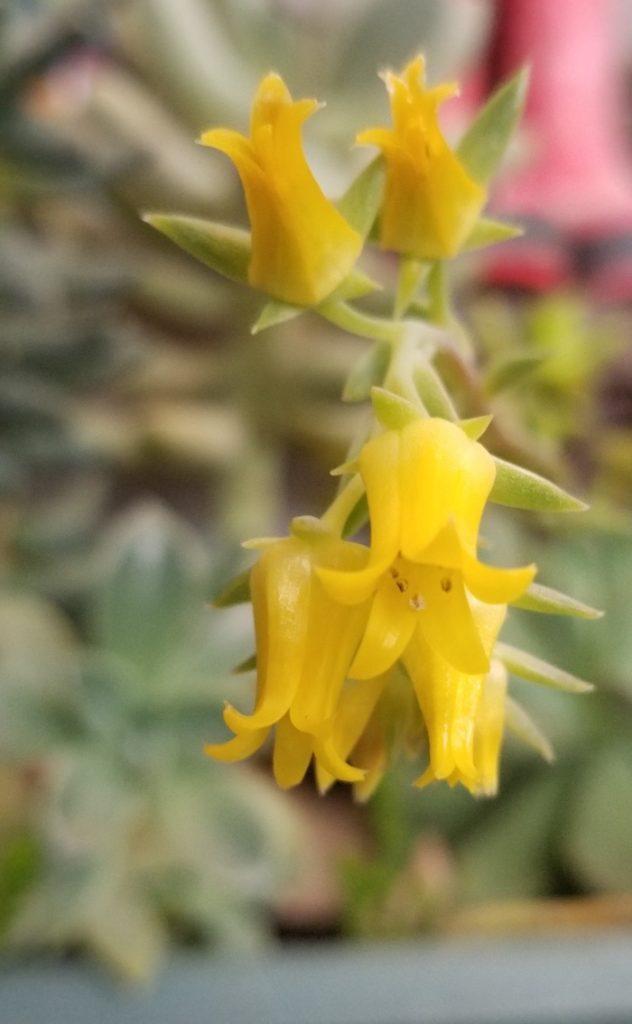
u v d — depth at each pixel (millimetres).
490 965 131
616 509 184
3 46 138
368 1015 126
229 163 176
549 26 210
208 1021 126
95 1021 125
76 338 150
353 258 81
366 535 136
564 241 204
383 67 182
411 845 152
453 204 84
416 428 71
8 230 160
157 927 137
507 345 184
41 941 134
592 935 141
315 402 189
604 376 204
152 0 172
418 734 80
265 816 149
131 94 180
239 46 185
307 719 72
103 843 137
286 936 146
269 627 73
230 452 185
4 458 152
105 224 185
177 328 190
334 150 180
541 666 82
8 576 164
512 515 163
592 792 152
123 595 147
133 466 188
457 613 69
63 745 139
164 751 142
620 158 234
